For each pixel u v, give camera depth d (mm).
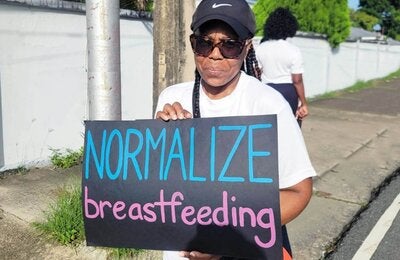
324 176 5828
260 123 1548
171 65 3297
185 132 1625
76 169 5578
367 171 6152
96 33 2982
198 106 1740
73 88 5957
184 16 3240
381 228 4277
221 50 1619
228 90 1702
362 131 8938
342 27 14625
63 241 3514
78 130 6086
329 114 10945
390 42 22859
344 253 3764
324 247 3801
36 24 5414
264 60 4762
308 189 1618
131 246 1687
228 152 1569
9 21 5141
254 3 13094
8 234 3752
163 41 3281
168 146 1641
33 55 5441
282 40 4738
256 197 1535
